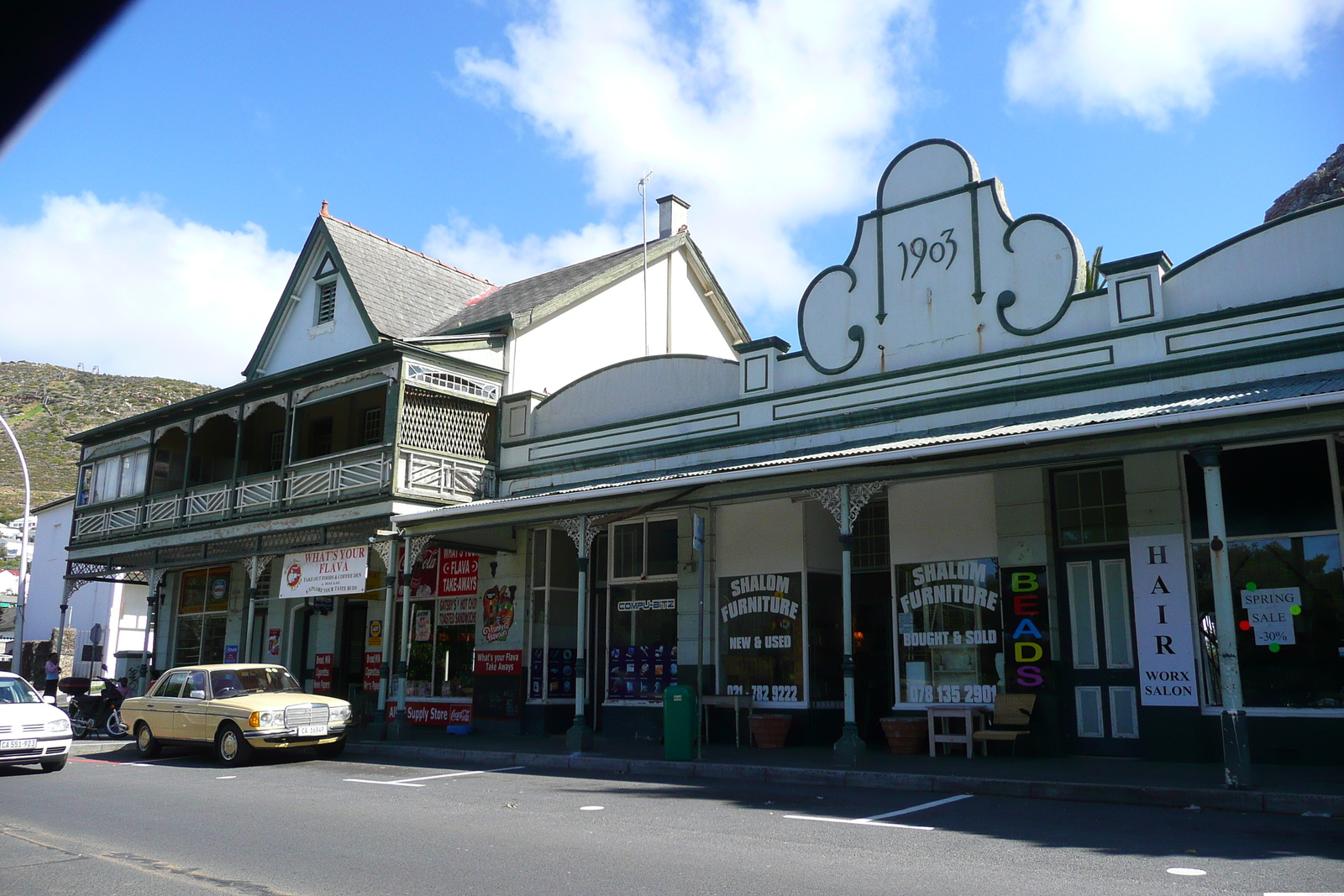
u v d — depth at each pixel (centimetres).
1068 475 1380
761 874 675
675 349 2431
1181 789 970
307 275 2388
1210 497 1028
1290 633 1180
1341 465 1177
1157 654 1252
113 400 11931
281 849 793
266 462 2484
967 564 1438
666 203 2503
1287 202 2541
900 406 1485
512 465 1967
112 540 2406
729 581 1650
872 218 1585
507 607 1891
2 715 1345
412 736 1736
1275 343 1203
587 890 639
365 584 1953
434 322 2348
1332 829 828
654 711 1706
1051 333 1383
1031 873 667
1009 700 1325
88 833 878
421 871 704
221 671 1596
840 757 1241
